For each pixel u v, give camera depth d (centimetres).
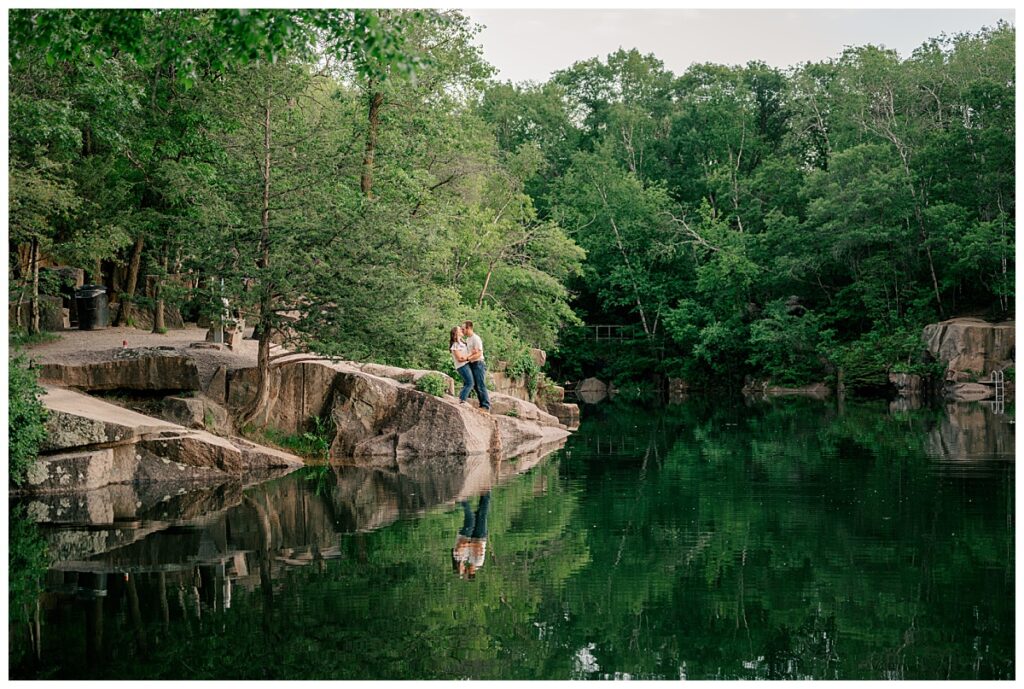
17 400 1445
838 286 5369
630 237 5606
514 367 3025
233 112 2117
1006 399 3834
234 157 1967
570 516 1359
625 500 1486
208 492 1560
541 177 6134
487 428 2162
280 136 1923
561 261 4109
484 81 2969
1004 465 1814
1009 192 4603
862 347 4669
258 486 1630
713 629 884
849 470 1777
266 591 973
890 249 4947
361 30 1148
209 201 1867
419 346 1942
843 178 4878
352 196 2105
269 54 1213
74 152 2248
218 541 1194
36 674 746
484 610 926
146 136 2294
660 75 6656
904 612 923
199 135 2298
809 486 1595
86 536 1220
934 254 4791
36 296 2384
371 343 1891
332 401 2062
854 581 1021
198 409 1867
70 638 831
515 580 1027
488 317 3033
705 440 2403
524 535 1235
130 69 2178
